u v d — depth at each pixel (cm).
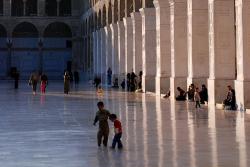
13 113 3388
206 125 2548
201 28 4231
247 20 3356
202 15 4212
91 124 2722
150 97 4928
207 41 4231
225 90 3784
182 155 1711
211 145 1909
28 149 1884
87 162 1620
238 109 3416
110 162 1616
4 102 4428
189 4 4291
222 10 3784
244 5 3353
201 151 1783
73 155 1750
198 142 1991
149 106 3816
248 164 1543
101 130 1944
